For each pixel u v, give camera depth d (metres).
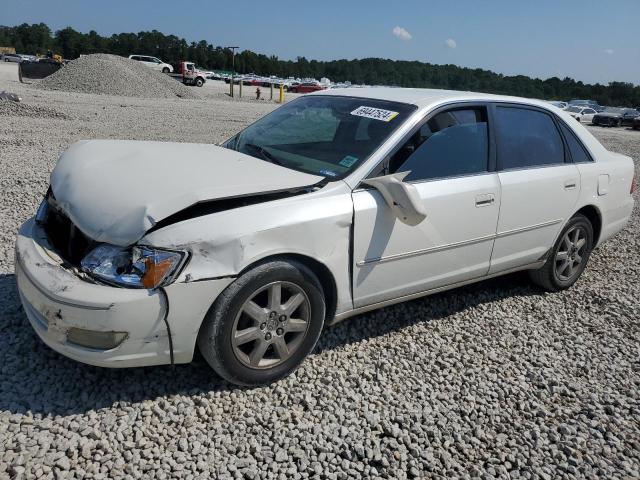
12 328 3.56
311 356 3.64
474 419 3.19
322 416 3.07
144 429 2.83
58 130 12.69
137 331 2.76
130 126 14.62
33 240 3.23
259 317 3.09
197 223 2.86
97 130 13.27
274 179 3.26
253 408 3.09
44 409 2.89
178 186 2.98
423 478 2.73
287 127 4.21
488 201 4.05
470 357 3.83
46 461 2.56
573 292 5.11
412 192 3.35
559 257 4.88
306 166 3.65
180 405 3.01
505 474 2.80
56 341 2.83
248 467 2.67
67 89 26.42
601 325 4.50
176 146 4.00
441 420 3.13
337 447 2.84
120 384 3.14
